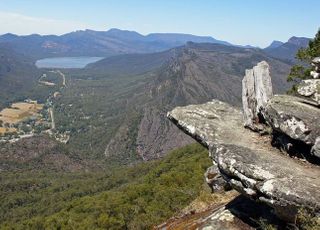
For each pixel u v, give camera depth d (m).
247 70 16.33
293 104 12.91
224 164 11.82
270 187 10.39
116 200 49.44
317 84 13.91
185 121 15.38
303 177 10.79
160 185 45.34
